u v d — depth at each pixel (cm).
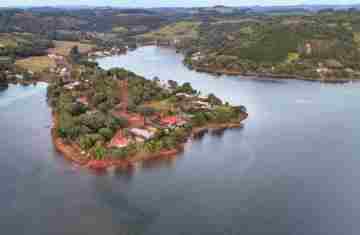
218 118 13812
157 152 10969
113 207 8281
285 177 9838
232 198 8769
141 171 9981
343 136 12950
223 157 11000
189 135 12712
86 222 7744
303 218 8069
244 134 13000
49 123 13712
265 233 7544
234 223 7831
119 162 10356
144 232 7456
